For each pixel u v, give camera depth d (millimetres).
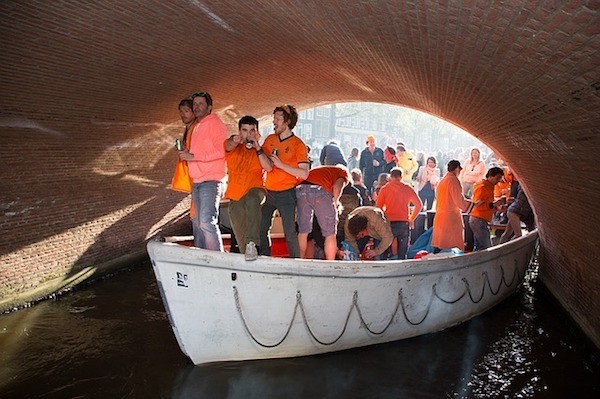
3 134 7957
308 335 6504
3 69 6809
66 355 6945
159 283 5875
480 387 6188
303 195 6738
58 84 7758
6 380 6258
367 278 6594
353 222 7672
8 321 8109
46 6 5703
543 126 6102
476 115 9016
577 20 3334
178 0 6227
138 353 7004
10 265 8562
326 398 5867
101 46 7098
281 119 6254
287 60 9734
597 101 4355
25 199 8750
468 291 8000
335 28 6969
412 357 6941
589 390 6137
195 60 8719
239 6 6520
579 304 7539
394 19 5539
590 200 6219
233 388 6023
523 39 4137
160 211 13016
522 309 9133
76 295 9523
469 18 4340
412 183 15750
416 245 9938
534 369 6664
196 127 6066
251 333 6242
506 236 11727
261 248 6688
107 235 11023
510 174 13391
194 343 6152
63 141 9086
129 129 10391
